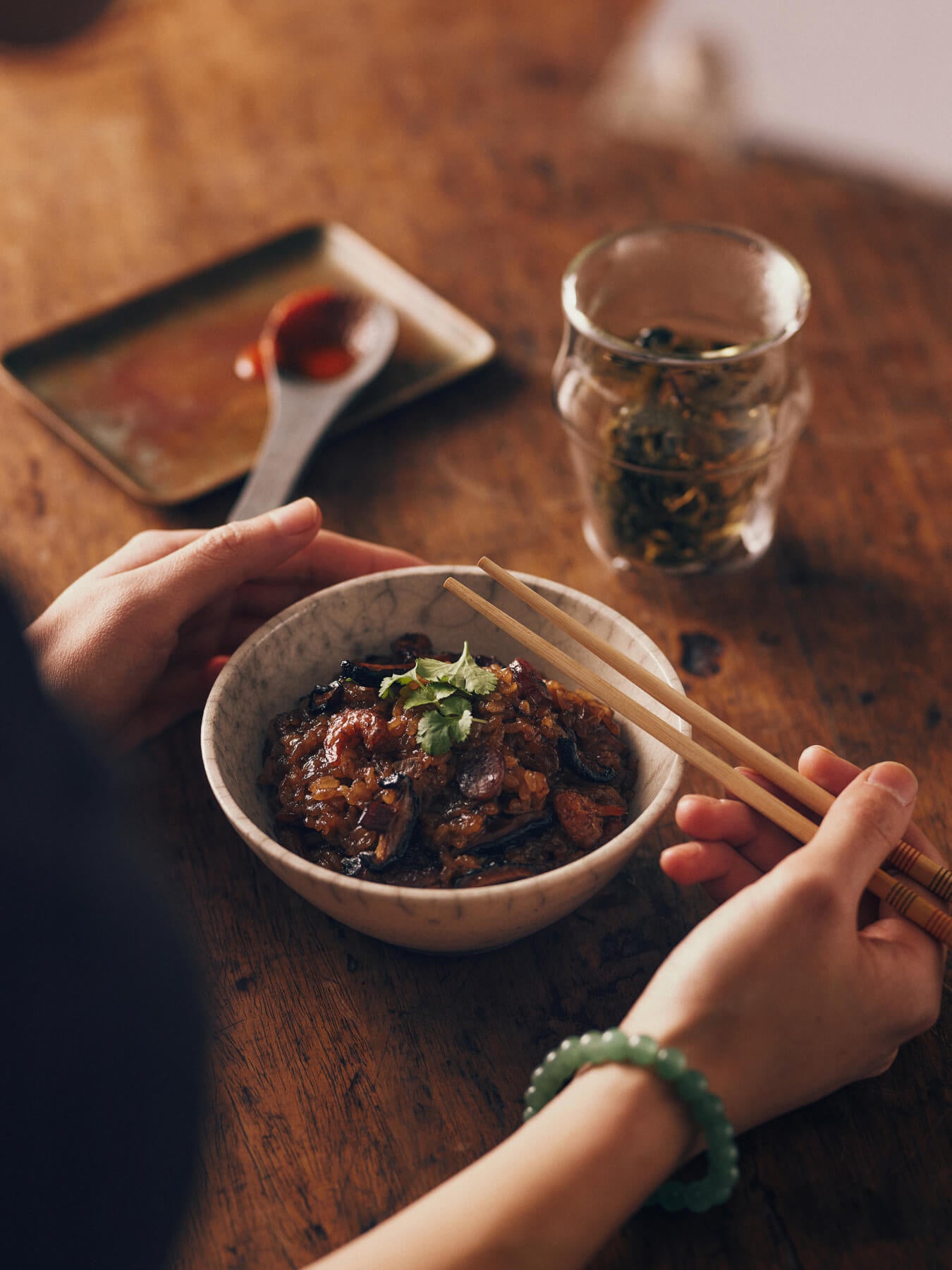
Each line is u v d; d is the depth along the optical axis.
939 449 0.73
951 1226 0.50
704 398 0.64
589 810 0.54
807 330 0.80
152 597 0.58
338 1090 0.53
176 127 1.00
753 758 0.54
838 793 0.55
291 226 0.84
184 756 0.62
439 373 0.77
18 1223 0.41
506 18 1.12
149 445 0.74
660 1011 0.49
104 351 0.79
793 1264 0.50
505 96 1.02
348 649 0.60
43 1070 0.40
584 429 0.66
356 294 0.77
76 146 0.99
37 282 0.85
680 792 0.61
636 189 0.92
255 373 0.77
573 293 0.65
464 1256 0.45
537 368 0.78
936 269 0.83
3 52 1.09
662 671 0.56
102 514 0.71
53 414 0.75
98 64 1.08
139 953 0.41
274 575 0.64
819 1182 0.51
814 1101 0.53
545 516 0.71
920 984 0.51
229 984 0.56
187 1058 0.43
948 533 0.70
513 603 0.59
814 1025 0.49
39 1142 0.41
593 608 0.58
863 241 0.85
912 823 0.57
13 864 0.39
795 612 0.67
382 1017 0.55
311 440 0.71
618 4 1.14
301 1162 0.52
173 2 1.16
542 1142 0.47
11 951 0.39
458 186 0.92
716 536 0.67
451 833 0.54
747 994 0.48
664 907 0.57
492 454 0.74
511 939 0.54
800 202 0.90
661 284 0.68
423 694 0.55
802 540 0.70
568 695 0.57
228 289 0.82
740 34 0.97
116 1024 0.41
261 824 0.55
